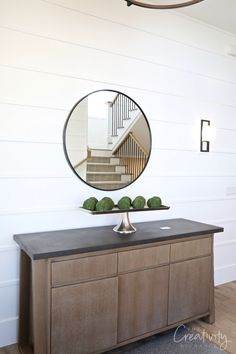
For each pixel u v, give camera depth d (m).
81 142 2.55
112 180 2.74
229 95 3.52
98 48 2.59
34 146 2.35
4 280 2.29
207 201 3.40
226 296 3.20
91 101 2.58
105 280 2.07
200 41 3.24
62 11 2.41
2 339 2.30
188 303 2.50
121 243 2.10
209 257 2.62
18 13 2.24
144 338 2.37
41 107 2.36
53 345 1.89
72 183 2.54
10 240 2.30
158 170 3.02
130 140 2.82
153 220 3.00
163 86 3.00
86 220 2.63
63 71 2.43
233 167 3.62
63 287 1.92
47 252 1.84
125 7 2.72
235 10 2.98
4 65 2.21
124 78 2.75
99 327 2.05
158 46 2.94
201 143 3.30
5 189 2.26
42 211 2.41
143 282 2.24
